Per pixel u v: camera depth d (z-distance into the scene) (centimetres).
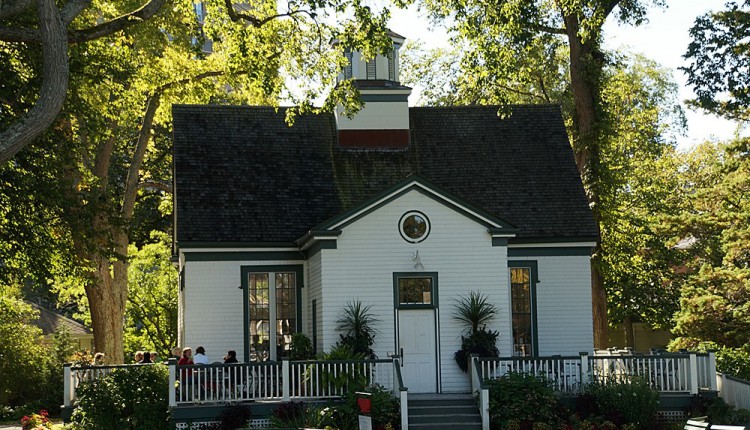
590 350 3005
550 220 3078
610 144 4088
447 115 3397
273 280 2980
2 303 3978
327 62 2923
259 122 3266
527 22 3188
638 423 2453
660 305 4575
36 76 2672
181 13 3441
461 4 2911
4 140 2069
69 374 2773
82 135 3419
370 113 3281
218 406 2477
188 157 3097
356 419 2431
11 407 3781
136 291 4488
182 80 3672
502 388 2481
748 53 3403
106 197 3050
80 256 3222
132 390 2612
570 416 2461
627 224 3975
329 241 2722
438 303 2742
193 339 2912
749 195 3731
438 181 3198
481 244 2762
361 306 2716
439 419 2480
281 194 3080
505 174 3222
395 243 2742
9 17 2409
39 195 2755
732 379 2559
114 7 3353
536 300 3017
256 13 3138
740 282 3322
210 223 2944
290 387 2525
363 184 3172
